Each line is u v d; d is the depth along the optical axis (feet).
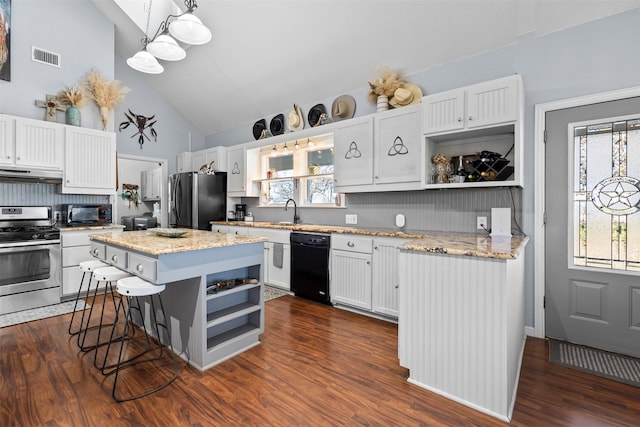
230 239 7.69
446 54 10.00
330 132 12.23
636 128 7.44
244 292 8.53
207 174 16.25
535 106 8.65
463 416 5.36
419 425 5.13
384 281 9.69
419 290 6.22
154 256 6.15
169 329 7.73
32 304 10.55
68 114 12.13
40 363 6.95
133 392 5.92
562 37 8.27
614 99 7.63
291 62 12.66
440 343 5.97
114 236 8.20
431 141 9.71
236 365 6.98
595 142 7.94
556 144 8.42
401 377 6.54
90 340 8.18
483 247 6.04
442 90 10.29
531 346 8.14
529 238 8.66
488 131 8.62
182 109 18.25
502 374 5.32
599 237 7.93
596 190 7.96
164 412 5.37
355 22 10.24
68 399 5.67
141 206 21.06
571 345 8.18
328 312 10.50
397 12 9.49
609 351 7.80
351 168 11.44
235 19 11.66
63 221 12.60
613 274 7.77
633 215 7.52
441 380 5.97
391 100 10.77
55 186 12.47
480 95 8.25
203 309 6.79
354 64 11.68
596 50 7.82
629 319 7.59
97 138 12.55
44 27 11.91
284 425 5.09
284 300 11.79
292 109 14.92
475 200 9.67
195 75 15.46
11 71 11.16
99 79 12.98
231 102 16.26
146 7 11.51
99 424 5.05
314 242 11.45
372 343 8.14
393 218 11.42
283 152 15.20
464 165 9.56
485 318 5.48
